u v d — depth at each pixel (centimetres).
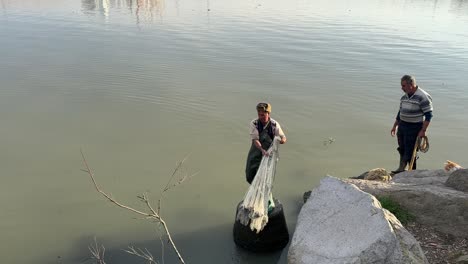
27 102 1322
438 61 1975
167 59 1872
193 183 895
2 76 1570
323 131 1177
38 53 1927
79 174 923
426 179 766
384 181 794
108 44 2148
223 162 994
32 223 748
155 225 747
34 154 1005
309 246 563
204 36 2409
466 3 5344
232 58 1917
